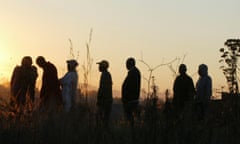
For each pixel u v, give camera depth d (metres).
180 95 7.05
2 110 8.12
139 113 7.16
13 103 8.16
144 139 7.09
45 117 7.89
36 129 7.82
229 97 7.04
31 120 7.96
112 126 7.40
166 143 7.04
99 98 7.36
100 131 7.37
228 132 7.14
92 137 7.37
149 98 7.02
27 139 7.77
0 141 7.79
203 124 7.17
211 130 7.12
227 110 7.09
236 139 7.08
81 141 7.41
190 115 7.12
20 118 8.02
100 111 7.36
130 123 7.22
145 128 7.12
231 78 6.99
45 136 7.71
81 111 7.50
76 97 7.47
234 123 7.09
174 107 7.03
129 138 7.20
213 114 7.16
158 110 7.05
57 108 8.01
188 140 7.05
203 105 7.54
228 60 7.01
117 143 7.22
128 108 7.17
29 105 8.13
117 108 7.63
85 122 7.49
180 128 7.08
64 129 7.60
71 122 7.57
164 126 7.07
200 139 7.07
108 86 12.12
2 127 7.93
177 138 7.05
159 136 7.05
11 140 7.81
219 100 7.12
